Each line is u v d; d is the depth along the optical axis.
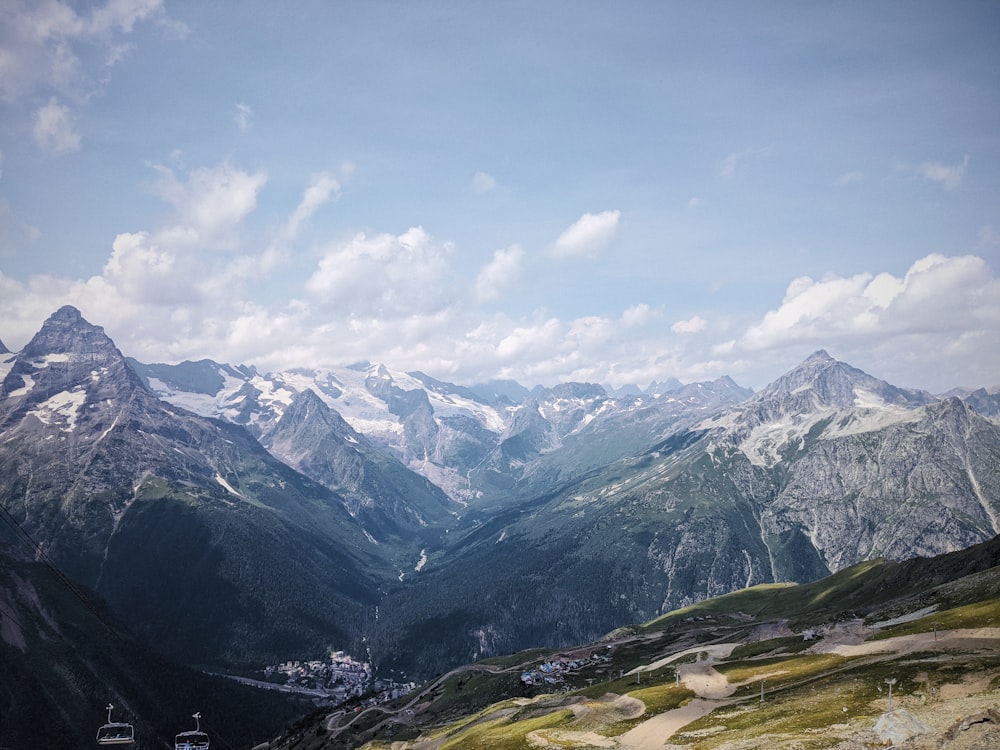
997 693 123.38
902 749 102.88
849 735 116.94
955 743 98.12
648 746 151.50
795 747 117.38
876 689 145.88
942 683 137.88
